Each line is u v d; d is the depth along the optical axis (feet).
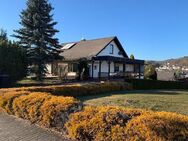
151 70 126.31
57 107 30.09
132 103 53.21
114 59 118.62
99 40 142.72
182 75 189.57
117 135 23.29
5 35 106.93
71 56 135.54
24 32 109.81
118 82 87.25
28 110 34.17
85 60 122.11
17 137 28.04
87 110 27.22
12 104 37.78
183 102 57.00
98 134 24.80
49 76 137.39
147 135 21.17
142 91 86.38
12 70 86.58
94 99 59.52
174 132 20.71
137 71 141.69
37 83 93.97
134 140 21.99
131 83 93.97
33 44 109.29
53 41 111.65
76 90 66.39
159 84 105.70
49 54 111.14
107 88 78.43
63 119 29.30
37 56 107.65
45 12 109.91
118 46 142.51
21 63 93.09
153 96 66.80
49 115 30.66
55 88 60.75
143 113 24.08
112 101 55.21
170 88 109.91
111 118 24.36
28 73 107.24
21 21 109.91
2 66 84.74
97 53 127.65
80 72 121.29
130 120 23.15
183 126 21.22
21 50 97.55
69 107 29.17
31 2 109.50
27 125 33.04
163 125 21.03
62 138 27.78
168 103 54.80
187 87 115.34
